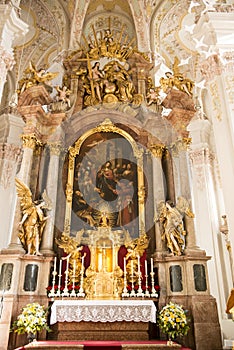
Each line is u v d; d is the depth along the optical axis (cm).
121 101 1087
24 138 955
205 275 777
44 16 1289
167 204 877
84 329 707
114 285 800
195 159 1237
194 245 823
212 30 808
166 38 1347
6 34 811
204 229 1107
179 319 657
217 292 1002
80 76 1155
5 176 1207
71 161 1014
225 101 746
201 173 1205
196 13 895
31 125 965
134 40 1272
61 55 1214
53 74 1034
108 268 849
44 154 988
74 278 800
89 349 601
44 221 870
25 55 1370
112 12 1313
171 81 1043
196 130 1278
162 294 789
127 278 834
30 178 925
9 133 1267
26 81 1016
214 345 689
